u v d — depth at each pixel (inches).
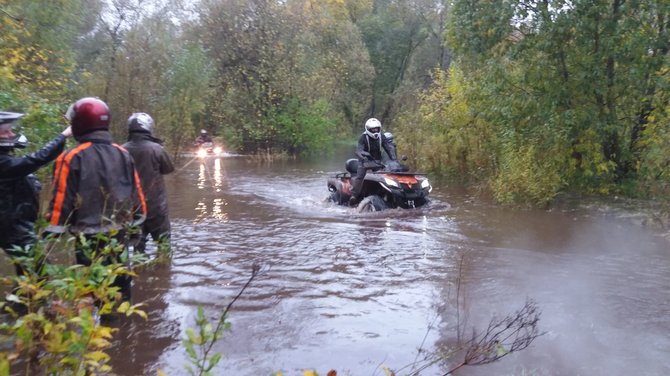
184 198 475.5
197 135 1130.0
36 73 485.7
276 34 1066.1
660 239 315.6
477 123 593.9
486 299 204.2
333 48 1534.2
